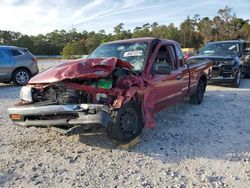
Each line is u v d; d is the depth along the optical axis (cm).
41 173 374
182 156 422
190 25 7881
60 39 9456
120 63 450
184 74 645
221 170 376
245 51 1280
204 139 493
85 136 509
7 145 477
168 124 583
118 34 7606
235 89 1034
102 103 426
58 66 475
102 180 352
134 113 457
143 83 473
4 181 354
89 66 429
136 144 469
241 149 446
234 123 589
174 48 626
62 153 439
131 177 359
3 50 1198
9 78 1209
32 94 459
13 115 454
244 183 342
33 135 526
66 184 344
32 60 1266
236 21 6444
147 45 540
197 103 765
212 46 1226
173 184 340
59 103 429
